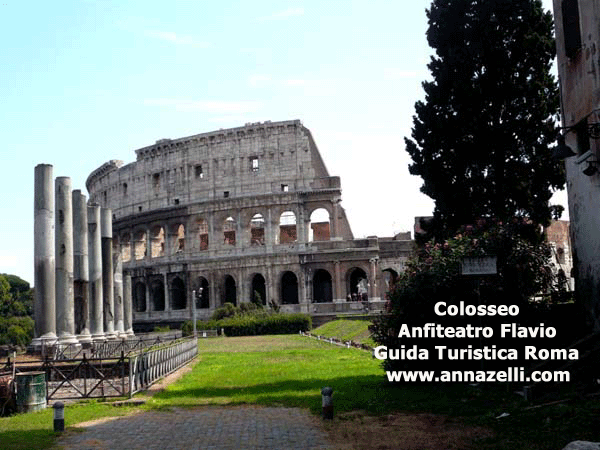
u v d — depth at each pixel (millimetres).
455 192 42469
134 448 18359
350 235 114312
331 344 63688
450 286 27828
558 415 18047
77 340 49469
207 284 114938
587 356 22266
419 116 44375
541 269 28984
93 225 58938
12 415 24641
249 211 108375
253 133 110250
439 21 44250
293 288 111125
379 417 21500
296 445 18031
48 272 44938
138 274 117312
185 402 26969
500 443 16406
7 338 101750
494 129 41688
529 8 42188
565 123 29750
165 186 116875
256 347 64000
